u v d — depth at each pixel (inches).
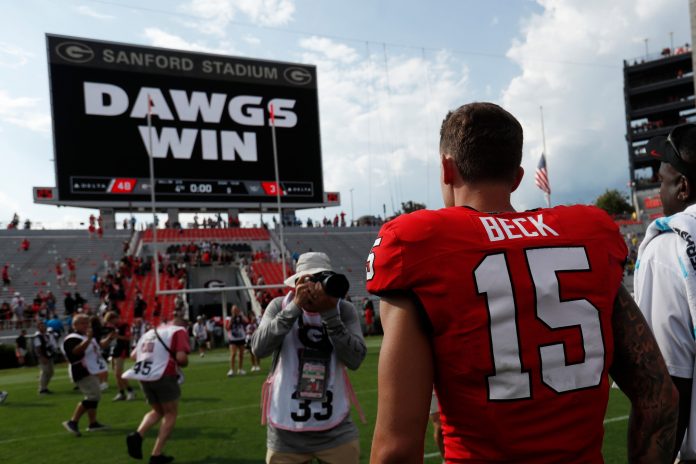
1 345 660.1
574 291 42.5
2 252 1078.4
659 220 62.8
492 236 42.6
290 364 107.1
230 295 1083.3
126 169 955.3
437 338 40.7
